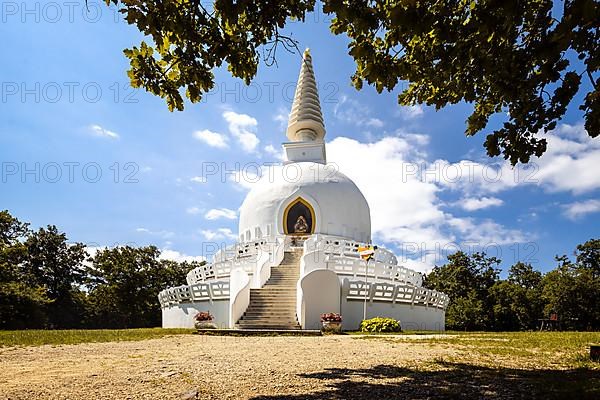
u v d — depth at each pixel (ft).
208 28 30.17
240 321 76.43
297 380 25.86
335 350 42.01
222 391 22.85
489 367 31.04
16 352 40.86
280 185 131.03
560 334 65.67
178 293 98.58
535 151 32.17
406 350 41.86
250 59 31.96
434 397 22.08
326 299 78.02
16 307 130.21
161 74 31.86
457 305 186.70
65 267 189.98
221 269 102.22
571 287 171.22
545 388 23.57
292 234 124.88
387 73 30.91
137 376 26.86
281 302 81.61
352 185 133.90
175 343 50.93
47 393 22.25
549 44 26.13
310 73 168.14
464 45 28.55
